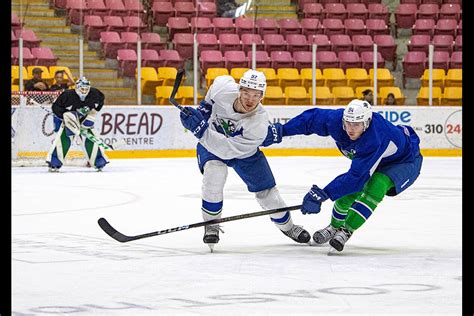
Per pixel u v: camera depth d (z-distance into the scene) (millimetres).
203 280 7355
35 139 23406
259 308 6203
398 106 27344
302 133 9125
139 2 29406
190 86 28562
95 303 6410
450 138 27719
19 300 6531
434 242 9773
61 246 9445
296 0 32438
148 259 8547
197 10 28391
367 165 8531
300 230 9547
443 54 29703
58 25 28188
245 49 29656
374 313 6031
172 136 26297
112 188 16781
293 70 28750
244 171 9242
